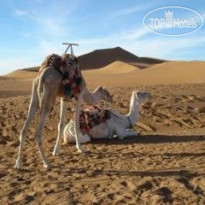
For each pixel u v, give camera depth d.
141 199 7.23
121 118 12.63
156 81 50.09
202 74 57.84
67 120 15.30
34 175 8.87
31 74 108.31
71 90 9.72
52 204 7.12
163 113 16.52
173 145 11.55
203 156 10.12
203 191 7.55
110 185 8.02
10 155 10.86
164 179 8.20
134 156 10.31
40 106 9.26
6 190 7.87
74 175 8.79
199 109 17.44
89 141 12.16
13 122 14.93
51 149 11.38
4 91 29.64
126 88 25.41
